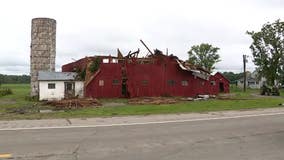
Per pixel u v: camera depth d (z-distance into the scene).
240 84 114.19
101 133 11.15
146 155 7.92
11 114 19.16
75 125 13.18
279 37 68.81
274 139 10.16
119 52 40.78
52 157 7.67
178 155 7.94
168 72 41.34
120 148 8.70
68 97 34.56
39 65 42.03
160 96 40.22
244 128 12.47
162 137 10.41
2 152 8.17
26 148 8.64
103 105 27.02
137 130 11.86
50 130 11.80
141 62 40.12
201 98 36.56
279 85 72.00
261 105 25.06
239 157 7.75
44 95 34.91
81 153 8.09
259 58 70.50
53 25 43.09
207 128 12.42
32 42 42.53
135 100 32.28
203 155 7.96
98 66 38.66
